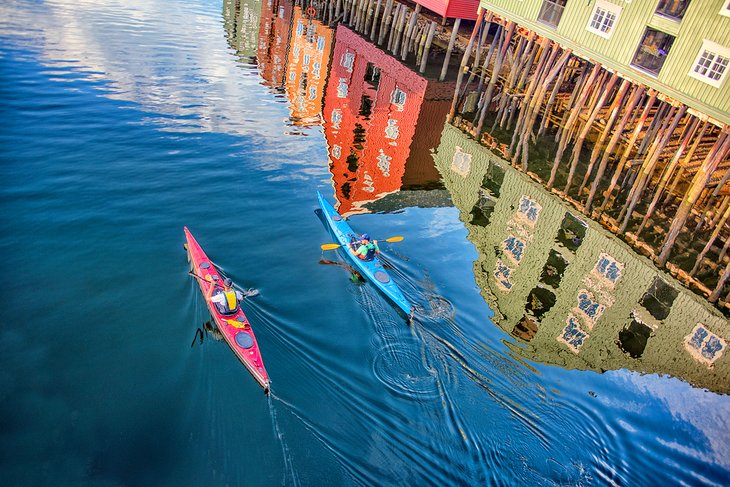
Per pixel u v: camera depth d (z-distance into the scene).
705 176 20.33
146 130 24.33
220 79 32.41
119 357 13.31
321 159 24.89
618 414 13.94
